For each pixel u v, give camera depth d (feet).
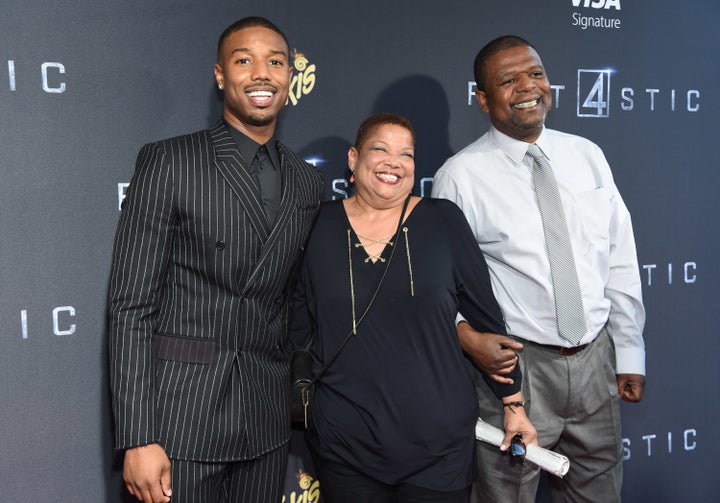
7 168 6.53
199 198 5.54
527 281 6.88
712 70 9.34
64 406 6.91
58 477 6.93
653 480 9.45
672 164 9.23
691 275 9.45
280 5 7.38
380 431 5.99
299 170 6.24
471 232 6.51
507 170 6.99
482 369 6.63
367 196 6.39
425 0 7.95
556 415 6.95
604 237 7.02
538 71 6.81
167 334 5.68
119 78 6.86
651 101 9.05
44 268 6.73
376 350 6.06
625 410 9.22
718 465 9.61
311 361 6.46
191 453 5.57
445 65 8.11
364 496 6.23
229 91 5.90
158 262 5.51
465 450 6.18
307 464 7.97
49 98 6.62
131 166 6.97
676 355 9.43
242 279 5.74
